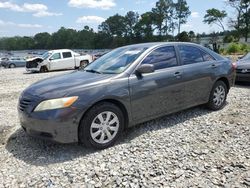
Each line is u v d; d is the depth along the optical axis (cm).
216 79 557
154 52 465
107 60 485
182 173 324
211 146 398
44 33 11175
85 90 377
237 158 360
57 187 302
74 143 412
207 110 575
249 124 488
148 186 300
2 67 2827
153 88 443
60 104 360
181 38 8125
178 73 481
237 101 655
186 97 502
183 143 410
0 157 377
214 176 317
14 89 980
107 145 397
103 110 389
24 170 340
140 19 10869
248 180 308
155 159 360
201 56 546
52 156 376
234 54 3111
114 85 400
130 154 377
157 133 451
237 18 7325
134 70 429
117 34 11156
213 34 7950
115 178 316
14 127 499
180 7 10350
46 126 359
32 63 1836
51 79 439
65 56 1939
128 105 416
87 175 324
